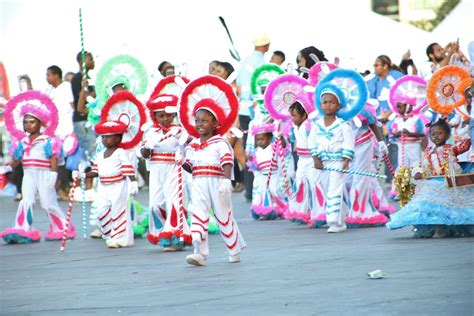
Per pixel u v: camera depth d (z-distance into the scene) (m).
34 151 16.36
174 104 13.94
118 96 15.18
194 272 11.37
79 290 10.47
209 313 8.73
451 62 15.22
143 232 16.20
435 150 14.10
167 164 14.04
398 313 8.34
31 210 16.36
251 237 15.38
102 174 15.02
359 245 13.43
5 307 9.66
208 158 12.02
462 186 13.80
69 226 16.61
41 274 12.00
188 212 14.87
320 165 16.02
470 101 14.77
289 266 11.46
